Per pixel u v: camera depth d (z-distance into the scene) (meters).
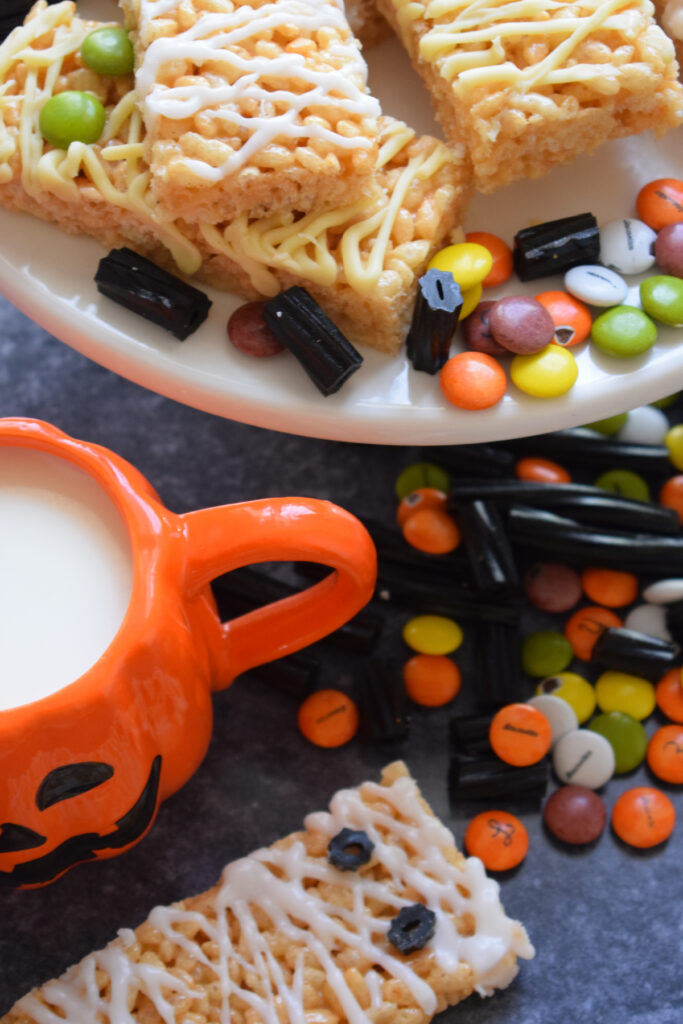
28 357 0.47
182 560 0.35
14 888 0.40
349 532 0.36
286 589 0.43
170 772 0.38
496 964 0.39
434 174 0.39
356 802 0.40
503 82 0.38
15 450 0.37
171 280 0.38
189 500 0.46
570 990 0.40
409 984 0.38
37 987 0.39
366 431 0.39
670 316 0.39
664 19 0.40
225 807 0.42
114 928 0.41
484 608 0.43
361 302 0.38
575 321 0.39
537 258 0.39
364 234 0.38
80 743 0.35
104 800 0.36
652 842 0.41
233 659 0.38
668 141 0.41
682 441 0.45
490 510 0.43
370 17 0.41
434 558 0.43
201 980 0.38
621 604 0.44
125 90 0.40
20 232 0.40
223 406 0.39
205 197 0.37
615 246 0.40
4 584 0.36
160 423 0.46
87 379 0.47
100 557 0.36
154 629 0.35
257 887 0.39
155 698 0.36
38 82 0.40
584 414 0.39
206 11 0.38
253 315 0.39
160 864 0.41
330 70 0.38
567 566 0.44
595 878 0.41
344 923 0.39
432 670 0.43
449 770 0.42
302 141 0.38
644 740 0.42
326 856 0.40
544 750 0.41
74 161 0.38
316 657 0.43
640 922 0.41
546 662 0.43
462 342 0.40
